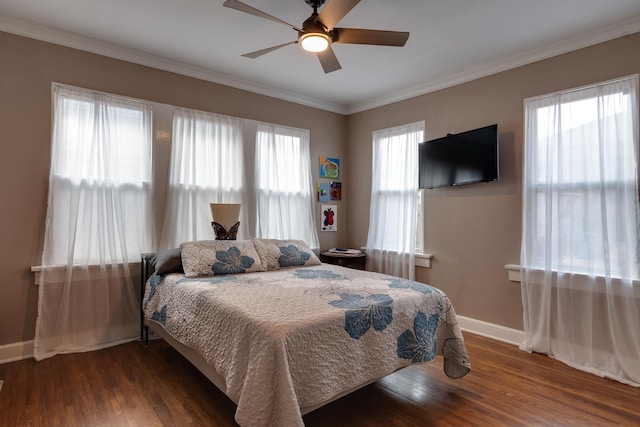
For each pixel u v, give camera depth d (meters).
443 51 3.11
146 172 3.24
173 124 3.40
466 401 2.22
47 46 2.82
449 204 3.70
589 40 2.75
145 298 2.95
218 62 3.41
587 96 2.76
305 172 4.38
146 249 3.23
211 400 2.19
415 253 3.95
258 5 2.43
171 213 3.35
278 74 3.69
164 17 2.62
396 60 3.31
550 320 2.90
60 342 2.83
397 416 2.06
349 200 4.79
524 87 3.13
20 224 2.73
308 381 1.67
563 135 2.88
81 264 2.92
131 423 1.95
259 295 2.17
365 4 2.41
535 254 3.00
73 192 2.89
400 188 4.13
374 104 4.48
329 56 2.42
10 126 2.69
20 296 2.73
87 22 2.70
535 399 2.24
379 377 1.97
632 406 2.15
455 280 3.63
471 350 3.02
